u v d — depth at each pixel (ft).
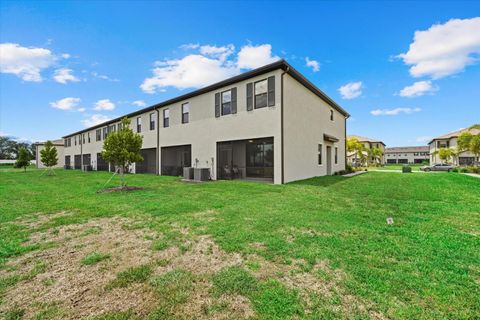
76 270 8.77
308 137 44.14
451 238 11.56
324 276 8.05
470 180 39.37
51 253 10.35
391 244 10.85
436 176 48.32
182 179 43.39
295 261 9.26
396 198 22.47
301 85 41.39
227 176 45.93
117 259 9.68
